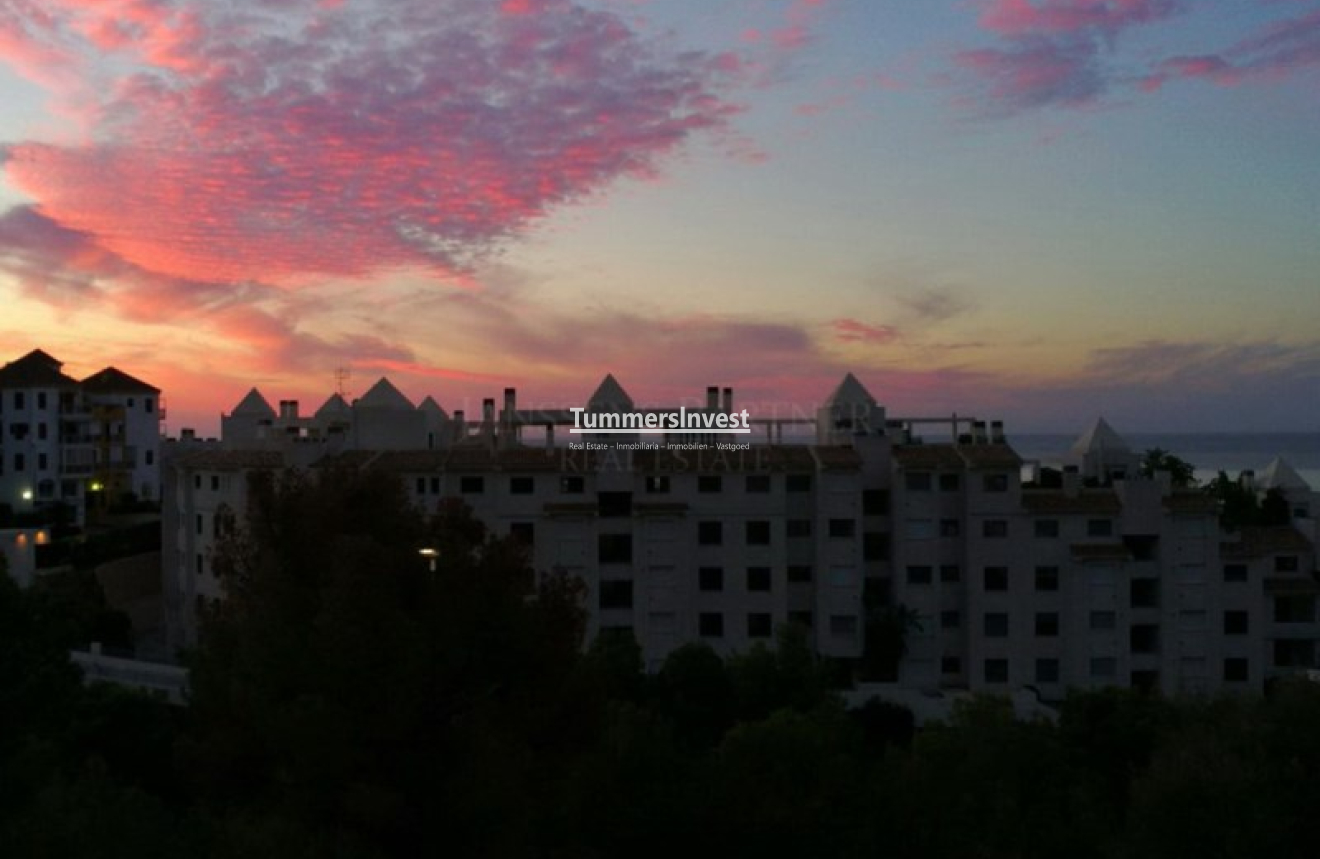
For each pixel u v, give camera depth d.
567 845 30.20
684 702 56.88
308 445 74.38
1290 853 30.19
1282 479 98.81
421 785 26.67
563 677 29.42
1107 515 71.25
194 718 31.92
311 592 28.55
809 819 34.66
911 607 72.62
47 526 99.56
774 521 72.06
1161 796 31.72
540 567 71.44
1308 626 74.50
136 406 118.12
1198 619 71.12
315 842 23.95
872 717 61.09
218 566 31.88
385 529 30.42
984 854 33.28
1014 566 71.44
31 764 32.72
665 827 33.53
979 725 40.91
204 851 25.97
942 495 73.19
